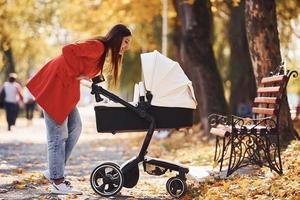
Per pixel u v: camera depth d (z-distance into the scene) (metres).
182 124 9.11
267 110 10.35
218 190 9.02
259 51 13.30
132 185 9.19
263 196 8.35
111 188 9.07
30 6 31.94
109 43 8.95
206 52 19.72
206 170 11.02
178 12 20.34
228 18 25.81
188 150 16.47
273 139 12.64
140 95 8.96
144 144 9.10
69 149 9.41
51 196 8.93
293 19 22.81
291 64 24.84
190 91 9.09
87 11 25.80
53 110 8.92
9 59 43.84
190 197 8.94
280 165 9.79
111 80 9.08
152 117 8.97
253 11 13.32
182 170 9.06
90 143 22.45
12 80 27.69
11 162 14.20
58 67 8.93
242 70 25.81
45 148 18.92
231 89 27.00
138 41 27.61
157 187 10.06
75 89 8.98
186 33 19.83
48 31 34.03
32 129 30.08
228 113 19.69
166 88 8.99
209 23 19.91
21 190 9.52
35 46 43.44
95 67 8.95
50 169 9.15
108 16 24.94
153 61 9.04
